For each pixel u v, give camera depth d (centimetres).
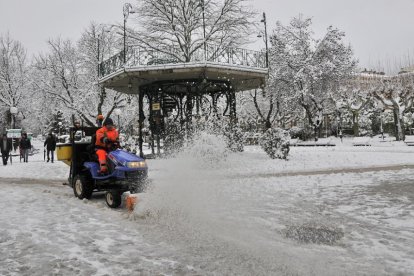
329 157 1978
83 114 3891
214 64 1775
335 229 567
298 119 5650
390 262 427
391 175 1222
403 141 3675
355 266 415
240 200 780
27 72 4878
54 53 4131
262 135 1916
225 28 3003
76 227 605
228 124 1997
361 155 2114
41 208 776
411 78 5659
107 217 685
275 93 4684
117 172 798
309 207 723
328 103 5219
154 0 2992
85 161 934
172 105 2366
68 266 423
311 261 431
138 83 2120
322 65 4553
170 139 2045
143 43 3019
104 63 2123
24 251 480
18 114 5134
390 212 678
